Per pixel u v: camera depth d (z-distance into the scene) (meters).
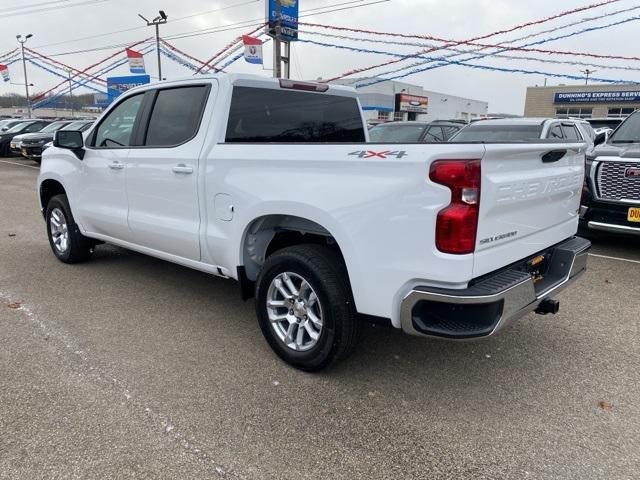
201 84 4.10
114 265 5.91
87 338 3.96
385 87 45.91
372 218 2.90
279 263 3.42
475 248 2.71
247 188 3.54
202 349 3.80
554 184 3.38
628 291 5.17
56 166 5.68
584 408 3.09
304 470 2.53
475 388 3.31
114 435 2.77
